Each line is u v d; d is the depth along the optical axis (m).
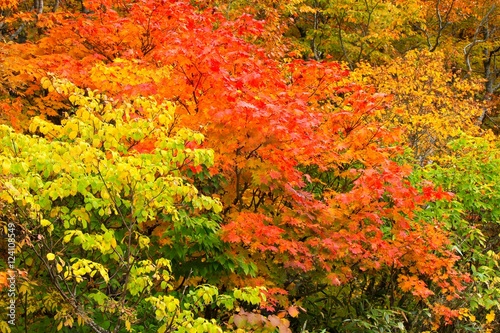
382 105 7.61
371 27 17.61
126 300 5.23
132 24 8.73
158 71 6.78
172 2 9.04
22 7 13.05
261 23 9.30
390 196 7.62
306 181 8.38
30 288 4.64
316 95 8.25
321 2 17.61
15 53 8.77
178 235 5.87
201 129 6.08
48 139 5.29
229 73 6.93
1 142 4.33
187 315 4.43
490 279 8.05
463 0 19.03
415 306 8.41
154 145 5.42
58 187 4.27
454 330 8.28
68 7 13.95
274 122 5.87
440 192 6.85
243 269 6.07
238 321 4.32
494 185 9.30
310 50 17.30
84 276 5.45
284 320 4.39
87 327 5.11
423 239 7.65
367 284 8.66
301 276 7.38
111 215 5.43
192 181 5.87
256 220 6.14
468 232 8.80
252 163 6.26
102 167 4.44
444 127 11.58
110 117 4.80
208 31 7.41
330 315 8.09
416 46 20.22
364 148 7.10
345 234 6.63
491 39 20.56
